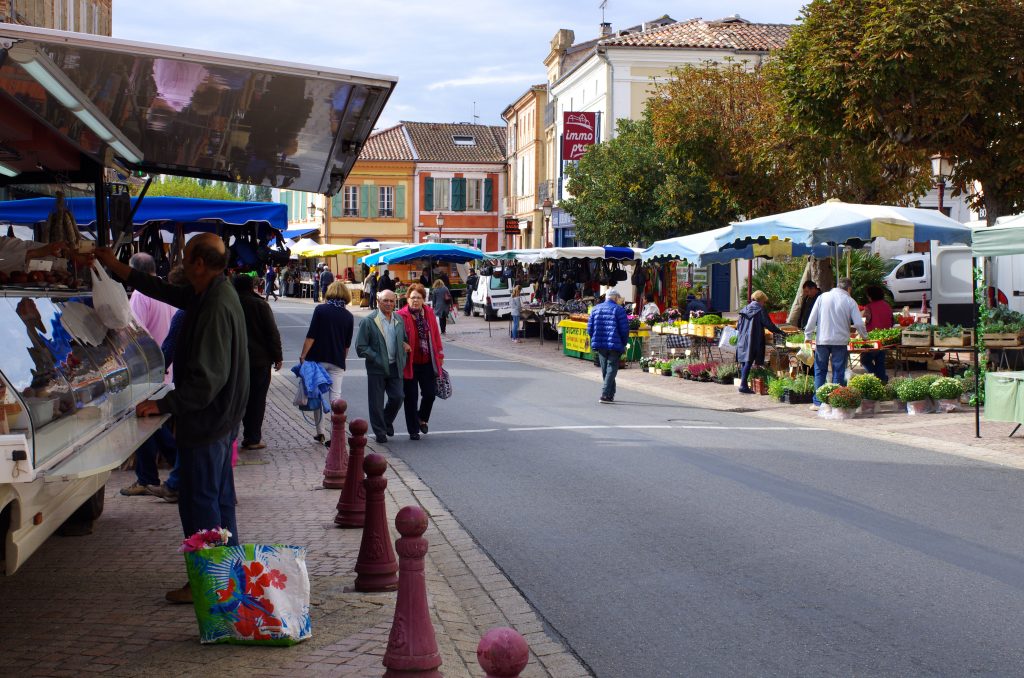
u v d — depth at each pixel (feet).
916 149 59.00
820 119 60.49
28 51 17.39
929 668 17.30
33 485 15.10
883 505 29.84
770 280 94.32
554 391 62.08
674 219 113.60
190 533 19.56
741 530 26.91
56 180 27.61
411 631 15.14
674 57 141.79
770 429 45.98
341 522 27.17
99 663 16.56
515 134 208.85
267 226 59.11
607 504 30.22
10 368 15.92
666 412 52.31
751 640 18.78
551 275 125.18
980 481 33.42
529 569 23.63
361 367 75.92
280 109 20.99
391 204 229.04
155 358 25.84
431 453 39.65
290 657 16.90
